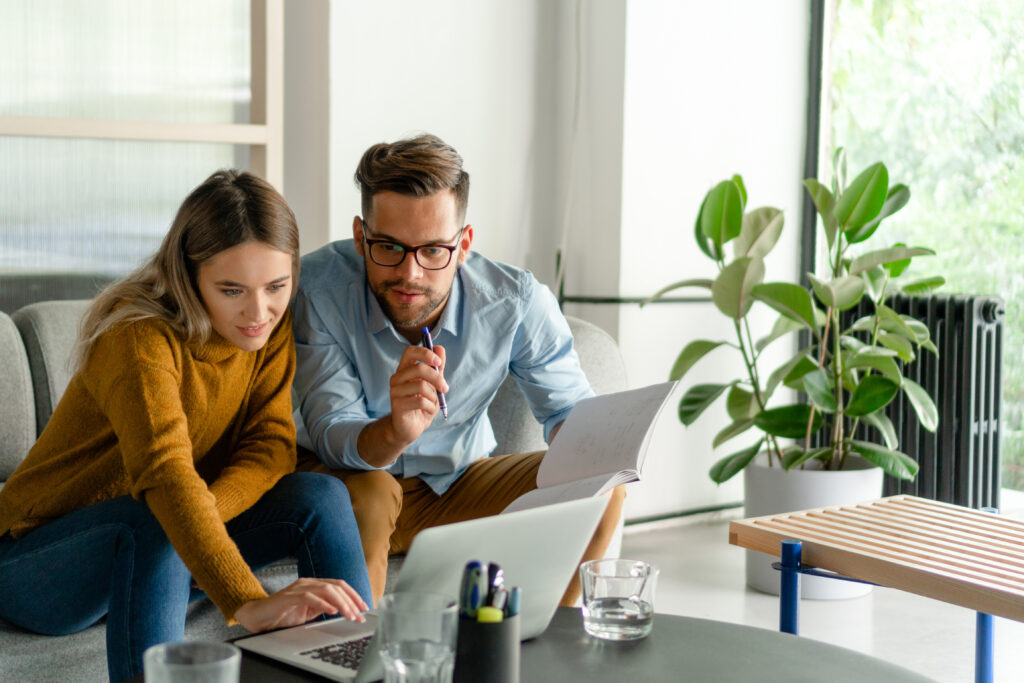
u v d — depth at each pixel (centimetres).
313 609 110
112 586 127
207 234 134
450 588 96
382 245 160
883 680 99
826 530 156
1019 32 277
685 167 306
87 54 236
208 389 142
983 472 280
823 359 260
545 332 186
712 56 307
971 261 291
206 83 251
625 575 114
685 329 311
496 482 182
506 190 299
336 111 263
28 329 200
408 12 274
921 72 301
